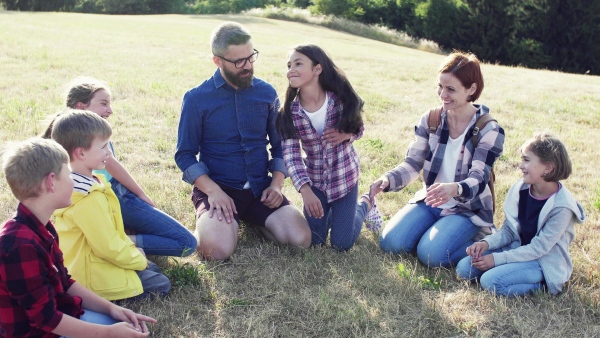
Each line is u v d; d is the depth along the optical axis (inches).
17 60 476.7
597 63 1338.6
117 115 315.9
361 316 140.3
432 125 175.3
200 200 179.3
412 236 175.3
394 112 365.4
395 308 145.5
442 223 171.8
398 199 221.1
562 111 386.6
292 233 173.3
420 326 137.8
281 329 136.9
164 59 534.6
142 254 145.4
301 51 163.6
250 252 172.6
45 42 601.0
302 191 171.6
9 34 644.7
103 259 138.5
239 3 2018.9
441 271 166.6
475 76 163.3
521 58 1405.0
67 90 159.8
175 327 135.5
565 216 151.3
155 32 824.9
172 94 376.5
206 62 529.0
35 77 408.5
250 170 182.1
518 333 138.7
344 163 174.6
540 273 154.0
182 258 168.2
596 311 145.7
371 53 773.9
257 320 139.0
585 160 275.3
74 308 118.4
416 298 150.9
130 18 1174.3
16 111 306.2
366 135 301.0
